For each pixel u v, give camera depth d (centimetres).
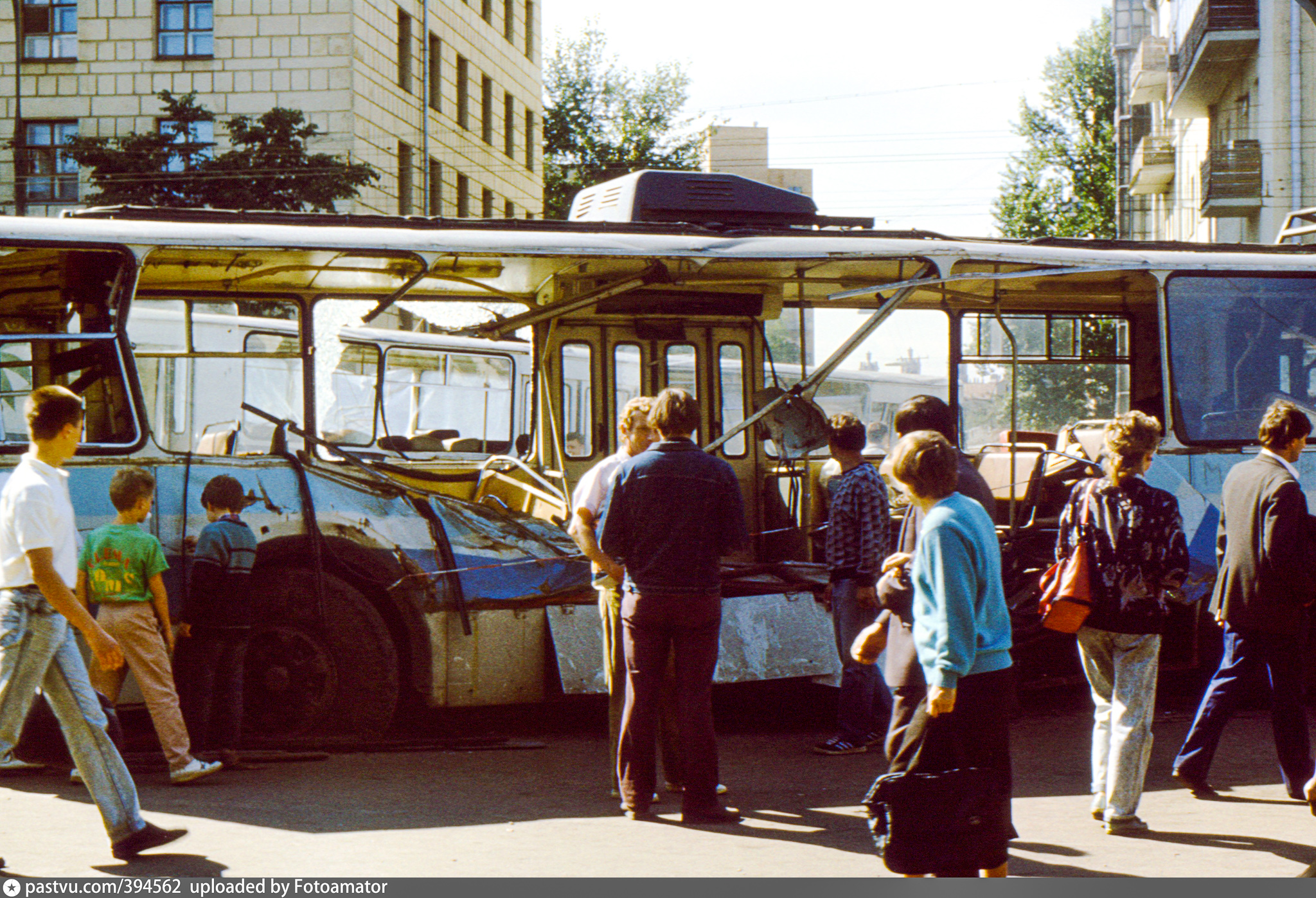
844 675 746
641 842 554
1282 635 624
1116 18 5034
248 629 695
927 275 868
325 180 2598
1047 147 5475
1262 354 923
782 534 994
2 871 498
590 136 5125
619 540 598
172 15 3120
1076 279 927
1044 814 609
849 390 999
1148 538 564
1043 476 920
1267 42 2739
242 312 873
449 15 3709
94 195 2588
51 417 517
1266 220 2739
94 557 643
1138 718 571
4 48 3150
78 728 510
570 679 789
